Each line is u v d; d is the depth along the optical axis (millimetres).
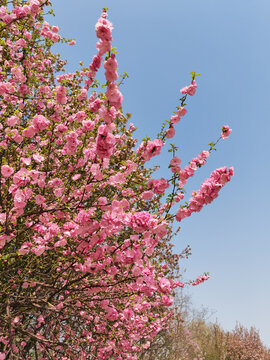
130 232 4273
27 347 5414
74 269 3760
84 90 4938
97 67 2750
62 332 5328
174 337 9914
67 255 3773
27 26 5117
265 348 21219
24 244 3719
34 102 5207
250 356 18797
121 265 3602
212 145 3326
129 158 5359
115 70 2295
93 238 3109
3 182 3832
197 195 2973
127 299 4254
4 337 4348
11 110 4605
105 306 3906
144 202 4605
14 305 4031
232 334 21609
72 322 5082
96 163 3764
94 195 4121
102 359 5250
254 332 21594
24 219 3910
